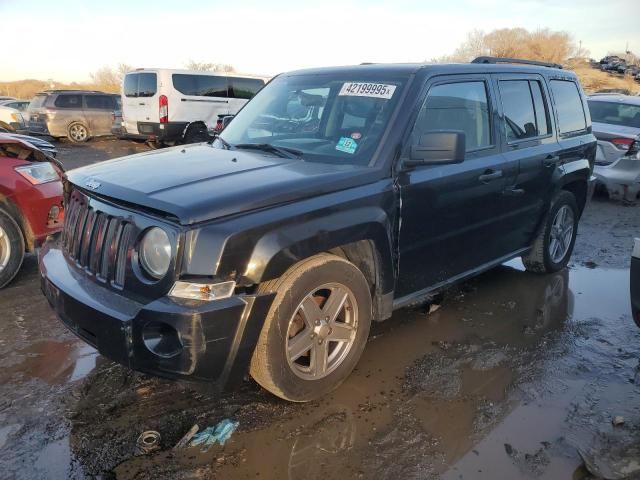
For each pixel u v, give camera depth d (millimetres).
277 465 2707
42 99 18969
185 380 2689
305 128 3926
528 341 4109
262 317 2777
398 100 3648
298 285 2932
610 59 61031
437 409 3209
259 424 3021
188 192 2795
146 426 2988
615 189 9289
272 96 4430
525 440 2939
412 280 3812
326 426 3018
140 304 2717
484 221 4285
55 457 2740
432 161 3441
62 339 4008
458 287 5219
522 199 4688
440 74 3898
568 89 5484
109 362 3666
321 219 2996
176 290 2623
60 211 5320
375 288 3504
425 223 3713
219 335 2635
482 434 2982
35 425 2988
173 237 2633
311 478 2629
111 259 2896
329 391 3291
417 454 2811
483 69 4328
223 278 2641
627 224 7980
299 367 3111
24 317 4375
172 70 15164
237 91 16453
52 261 3369
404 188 3498
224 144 4082
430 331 4246
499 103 4426
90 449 2801
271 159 3527
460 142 3350
